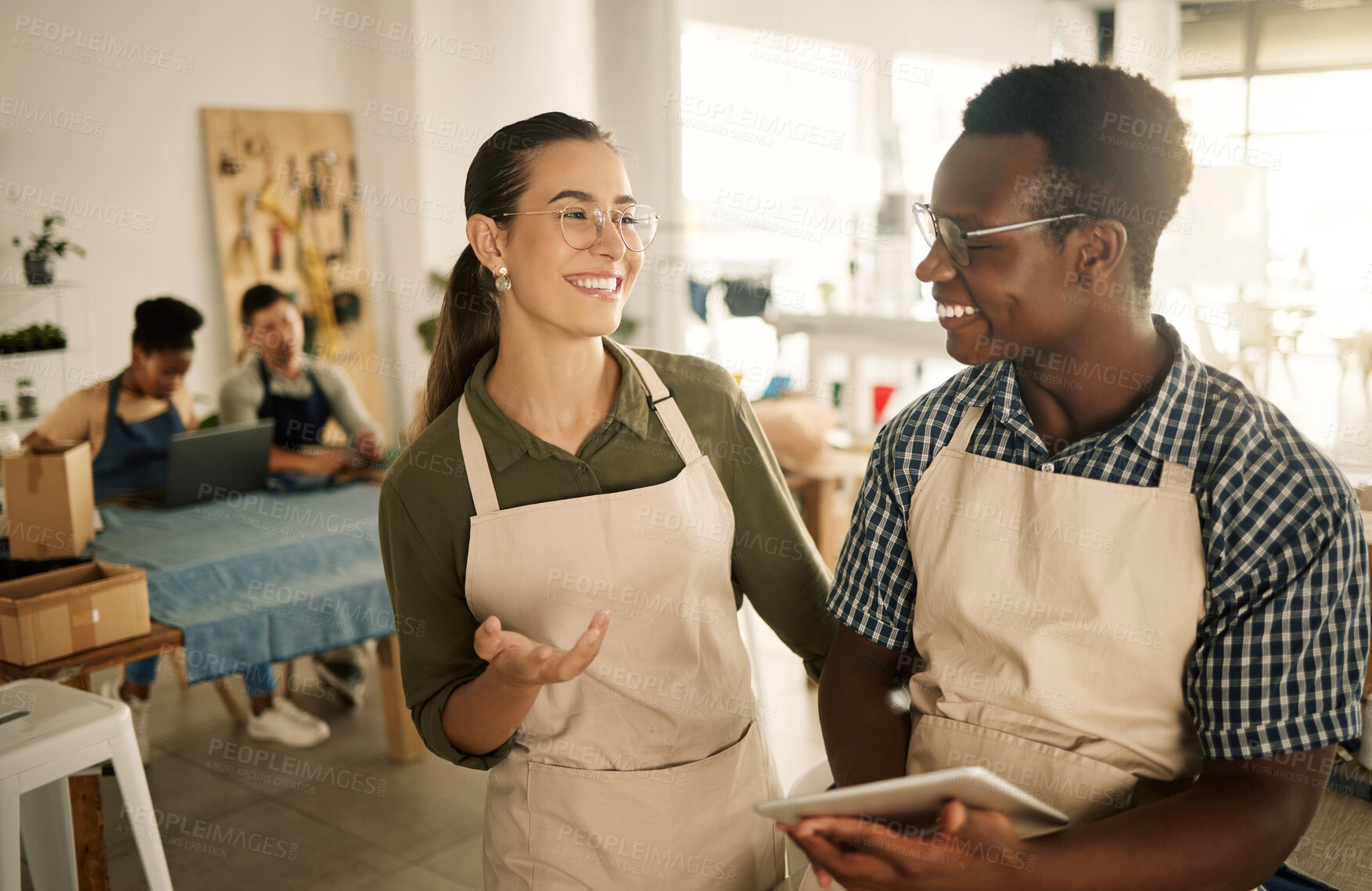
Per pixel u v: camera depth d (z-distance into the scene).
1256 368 5.15
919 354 5.49
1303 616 0.77
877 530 1.06
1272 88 5.02
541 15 6.45
